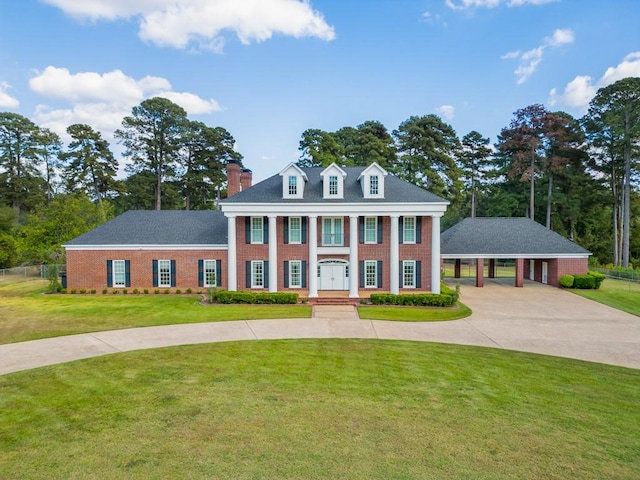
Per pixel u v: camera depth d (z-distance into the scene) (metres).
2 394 11.83
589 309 27.03
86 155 65.38
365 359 15.68
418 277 31.39
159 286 32.66
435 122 67.19
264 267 31.66
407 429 9.81
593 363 15.76
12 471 7.86
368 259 31.50
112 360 15.27
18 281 40.03
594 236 65.19
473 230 39.28
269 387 12.52
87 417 10.29
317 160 59.28
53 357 15.65
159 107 65.69
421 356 16.20
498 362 15.63
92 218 47.19
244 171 36.47
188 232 33.81
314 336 19.33
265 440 9.16
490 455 8.69
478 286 37.41
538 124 60.47
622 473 8.14
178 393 11.95
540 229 39.12
